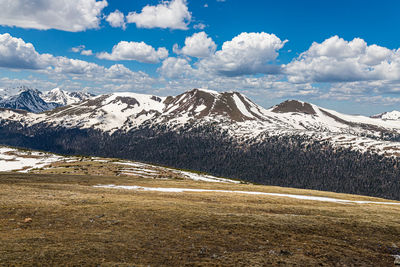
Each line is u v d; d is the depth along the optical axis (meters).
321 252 25.62
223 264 21.02
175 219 31.36
